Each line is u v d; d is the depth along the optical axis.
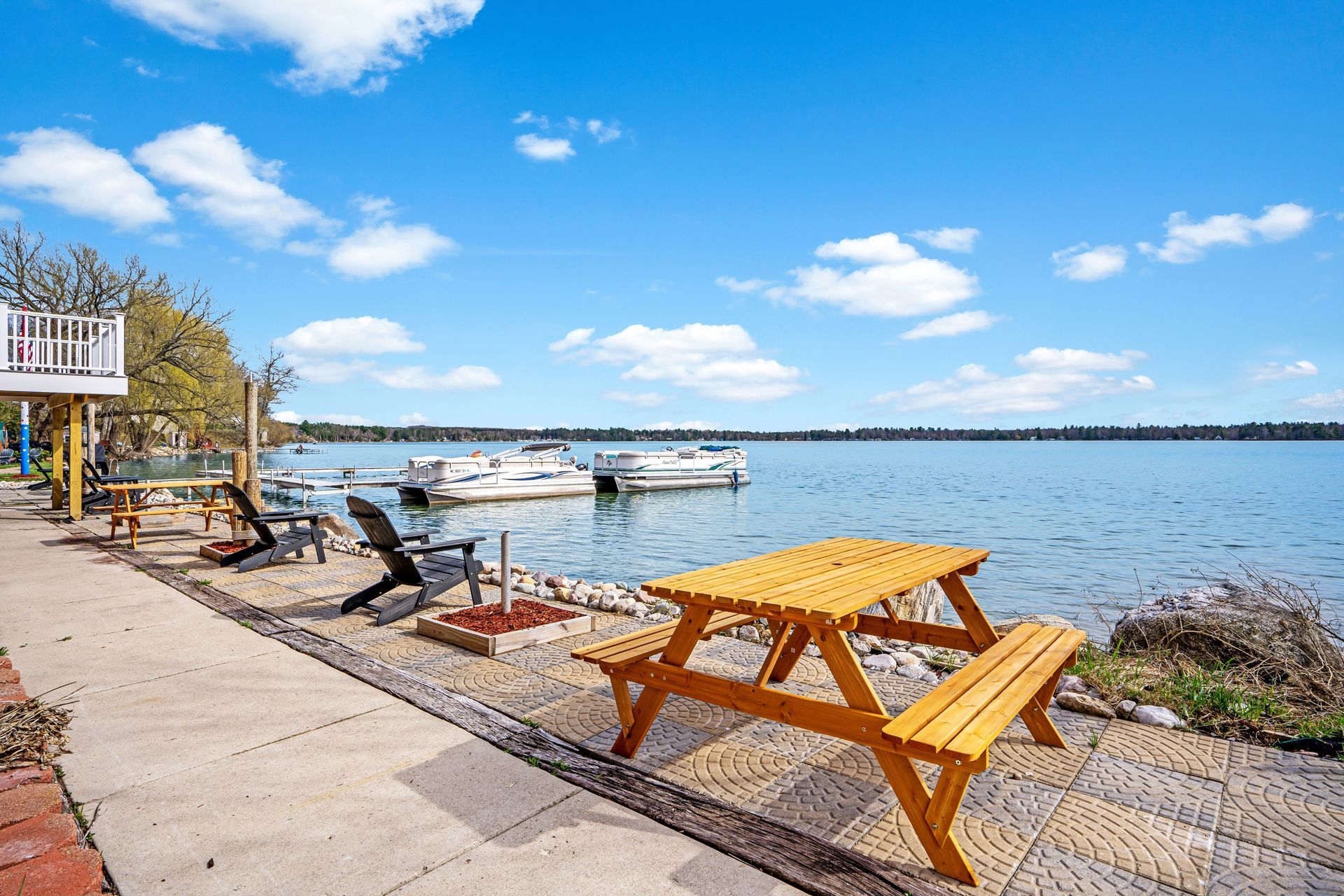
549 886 2.35
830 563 3.78
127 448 43.28
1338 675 4.41
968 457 135.12
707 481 43.75
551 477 35.50
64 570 8.16
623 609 6.61
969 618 4.14
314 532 8.59
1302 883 2.37
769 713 2.86
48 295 31.88
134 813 2.81
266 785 3.06
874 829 2.72
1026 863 2.49
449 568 6.50
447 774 3.17
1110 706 3.98
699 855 2.55
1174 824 2.76
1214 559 16.97
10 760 3.21
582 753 3.38
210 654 4.96
